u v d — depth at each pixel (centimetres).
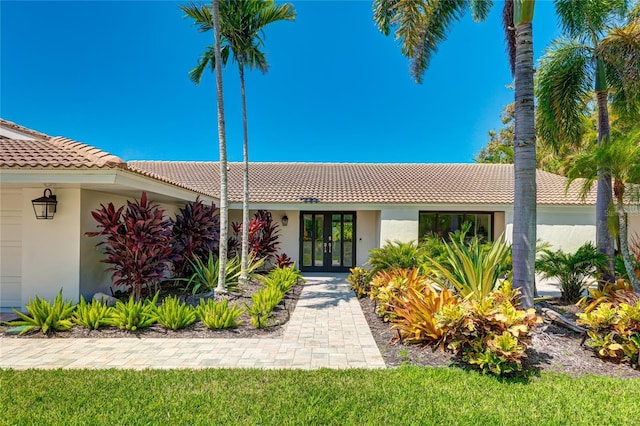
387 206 1573
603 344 535
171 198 1150
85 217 866
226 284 1020
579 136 1009
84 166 693
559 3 956
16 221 889
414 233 1562
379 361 548
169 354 572
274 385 450
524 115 660
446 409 391
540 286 1405
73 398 411
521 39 670
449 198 1592
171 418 370
